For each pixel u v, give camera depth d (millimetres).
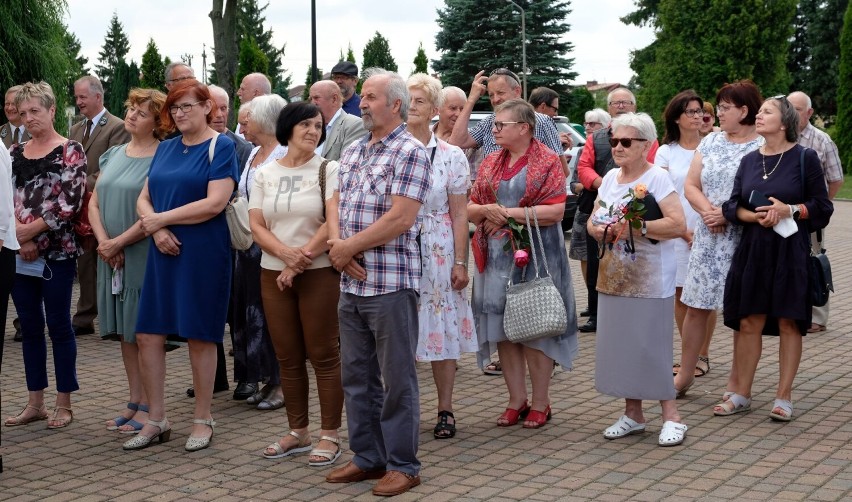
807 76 54656
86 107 9008
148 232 5391
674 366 7227
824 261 5789
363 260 4637
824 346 8000
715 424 5820
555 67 45688
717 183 6211
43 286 6016
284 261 5031
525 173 5797
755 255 5820
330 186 5133
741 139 6277
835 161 7633
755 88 6266
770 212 5668
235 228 5516
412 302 4707
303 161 5246
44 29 14305
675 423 5465
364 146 4789
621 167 5629
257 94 7695
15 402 6715
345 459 5297
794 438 5488
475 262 6004
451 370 5750
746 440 5473
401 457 4746
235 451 5488
